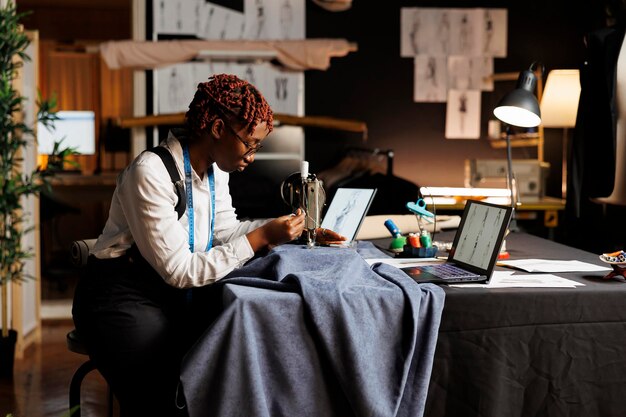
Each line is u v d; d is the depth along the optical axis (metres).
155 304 2.00
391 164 5.34
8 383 3.77
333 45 5.39
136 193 1.89
